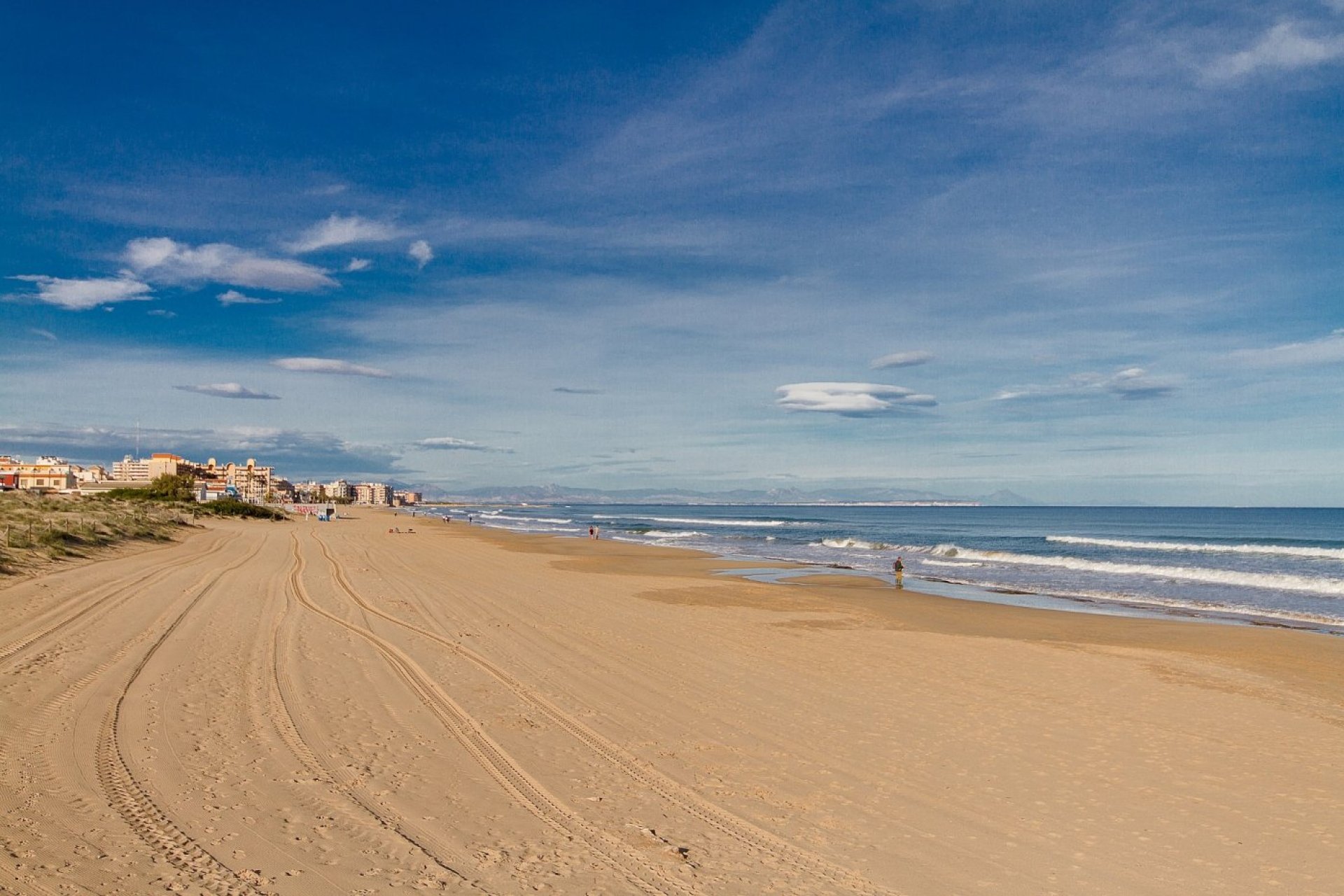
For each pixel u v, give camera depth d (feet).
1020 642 60.44
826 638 60.49
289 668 40.50
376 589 77.41
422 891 18.81
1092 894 20.93
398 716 33.47
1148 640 61.82
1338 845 24.39
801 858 22.31
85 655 39.83
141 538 116.88
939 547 176.65
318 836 21.43
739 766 29.96
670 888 19.89
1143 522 436.35
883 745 33.45
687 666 47.75
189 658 41.04
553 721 34.35
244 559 103.60
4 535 78.38
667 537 240.94
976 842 24.02
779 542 214.07
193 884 18.20
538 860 21.06
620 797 26.12
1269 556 160.66
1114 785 29.30
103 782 23.99
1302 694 44.34
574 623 62.44
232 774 25.53
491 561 129.59
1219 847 24.11
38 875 17.88
